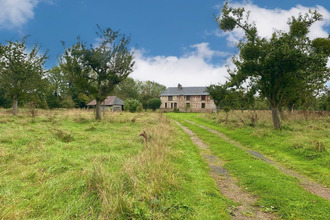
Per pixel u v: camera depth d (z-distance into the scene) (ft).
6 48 73.15
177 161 23.49
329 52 46.32
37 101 115.03
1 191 12.85
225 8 51.90
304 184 19.25
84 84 62.28
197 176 19.74
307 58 40.65
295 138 34.04
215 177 20.93
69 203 11.91
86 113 85.25
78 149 25.12
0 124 42.45
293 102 73.20
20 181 14.55
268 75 46.57
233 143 40.22
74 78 62.64
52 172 16.63
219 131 56.29
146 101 195.00
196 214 12.53
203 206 13.58
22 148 23.27
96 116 65.46
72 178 15.14
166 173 17.54
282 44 43.68
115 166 18.97
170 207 12.76
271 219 12.93
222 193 16.90
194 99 223.71
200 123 80.12
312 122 55.16
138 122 60.59
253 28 50.78
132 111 140.26
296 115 68.39
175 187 15.71
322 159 24.86
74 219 10.66
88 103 179.73
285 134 39.58
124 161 19.92
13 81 72.95
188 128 63.67
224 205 14.34
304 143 30.86
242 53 48.44
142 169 17.49
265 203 15.05
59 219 10.31
